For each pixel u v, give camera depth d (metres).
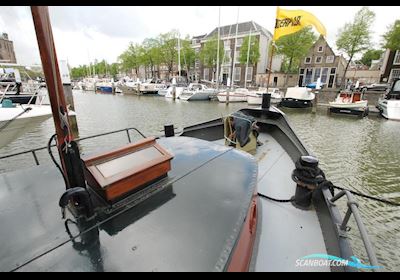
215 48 30.81
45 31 0.92
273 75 32.56
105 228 1.11
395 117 14.95
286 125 4.37
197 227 1.11
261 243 1.84
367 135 11.55
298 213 2.22
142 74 52.06
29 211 1.25
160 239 1.04
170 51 36.12
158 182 1.47
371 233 4.44
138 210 1.22
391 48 21.66
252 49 29.22
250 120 3.77
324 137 11.16
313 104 17.83
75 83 56.62
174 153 1.92
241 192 1.39
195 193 1.37
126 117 14.88
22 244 1.03
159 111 17.45
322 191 2.13
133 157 1.40
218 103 22.20
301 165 2.25
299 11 4.70
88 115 15.51
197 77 39.44
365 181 6.52
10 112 5.84
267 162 3.61
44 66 0.96
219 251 0.98
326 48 29.39
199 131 4.69
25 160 7.24
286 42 26.28
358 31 22.45
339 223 1.75
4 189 1.47
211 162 1.76
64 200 1.08
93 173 1.22
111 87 34.59
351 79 34.03
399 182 6.45
